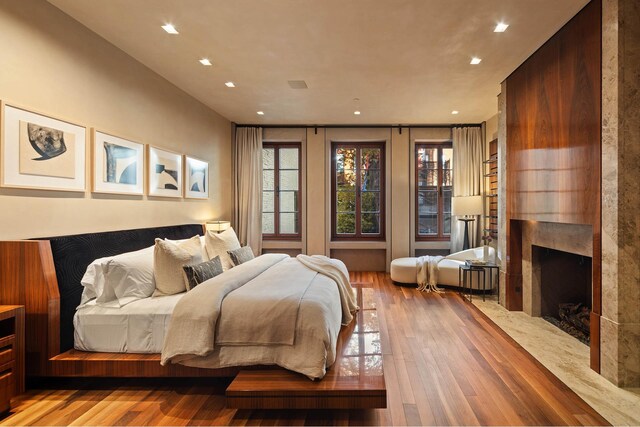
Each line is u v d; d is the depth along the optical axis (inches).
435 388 88.0
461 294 183.6
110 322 91.5
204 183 188.9
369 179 246.4
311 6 96.5
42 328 86.8
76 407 81.3
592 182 95.7
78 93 104.2
